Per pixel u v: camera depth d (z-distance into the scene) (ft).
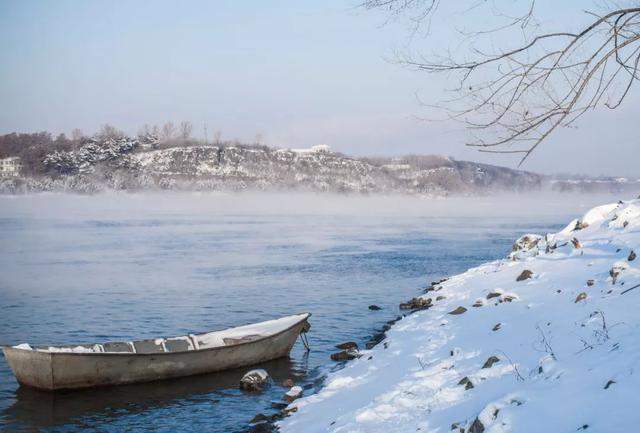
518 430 19.29
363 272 113.19
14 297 88.48
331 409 31.60
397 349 41.42
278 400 41.98
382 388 32.09
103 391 44.91
